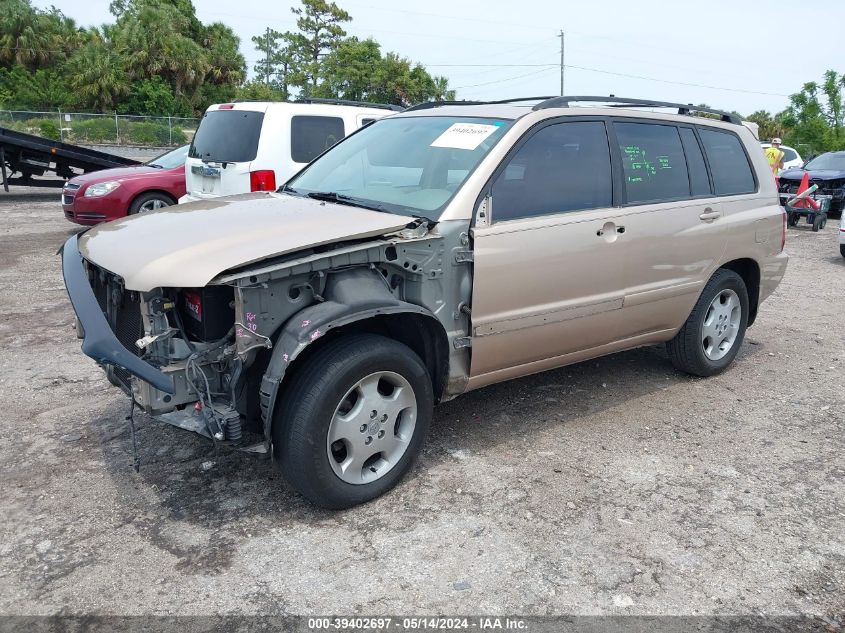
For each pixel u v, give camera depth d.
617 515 3.55
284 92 62.69
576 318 4.34
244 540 3.30
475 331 3.88
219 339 3.25
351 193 4.31
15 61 54.53
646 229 4.60
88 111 47.91
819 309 7.88
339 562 3.14
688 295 5.04
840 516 3.59
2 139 14.78
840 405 5.04
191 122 39.03
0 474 3.86
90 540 3.28
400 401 3.64
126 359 3.07
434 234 3.69
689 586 3.03
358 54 51.31
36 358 5.72
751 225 5.39
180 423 3.25
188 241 3.32
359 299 3.35
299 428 3.25
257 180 7.69
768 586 3.04
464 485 3.81
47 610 2.83
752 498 3.74
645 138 4.79
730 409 4.94
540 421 4.66
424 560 3.16
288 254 3.25
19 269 9.08
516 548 3.26
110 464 3.98
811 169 17.00
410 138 4.50
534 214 4.09
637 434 4.50
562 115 4.32
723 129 5.44
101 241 3.62
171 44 50.12
